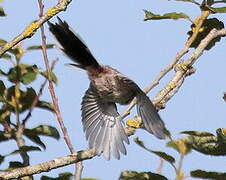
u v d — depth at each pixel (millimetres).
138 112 11250
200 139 12016
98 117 11797
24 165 13133
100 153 11516
